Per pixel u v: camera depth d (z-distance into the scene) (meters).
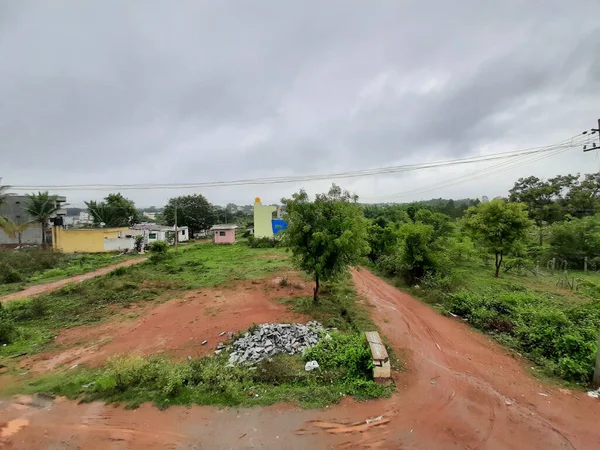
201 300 12.93
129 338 9.45
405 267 15.71
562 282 15.53
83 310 12.09
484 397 6.23
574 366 6.81
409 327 9.95
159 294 14.00
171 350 8.55
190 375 6.71
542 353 7.86
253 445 4.96
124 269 18.25
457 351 8.29
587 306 10.09
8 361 8.15
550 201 31.19
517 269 18.38
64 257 26.08
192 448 4.93
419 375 7.08
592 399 6.12
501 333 9.18
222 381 6.39
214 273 17.95
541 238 24.34
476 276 16.78
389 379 6.66
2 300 14.08
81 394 6.45
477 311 10.33
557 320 8.46
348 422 5.48
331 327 9.85
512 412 5.75
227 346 8.55
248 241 34.69
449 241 16.83
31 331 10.05
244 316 10.86
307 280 15.86
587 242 19.84
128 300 13.20
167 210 49.72
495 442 5.00
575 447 4.89
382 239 21.16
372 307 11.98
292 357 7.67
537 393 6.36
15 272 18.42
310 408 5.83
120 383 6.57
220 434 5.21
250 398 6.10
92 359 8.21
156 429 5.36
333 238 10.88
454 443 4.98
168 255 23.58
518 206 16.02
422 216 17.22
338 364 7.15
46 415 5.80
